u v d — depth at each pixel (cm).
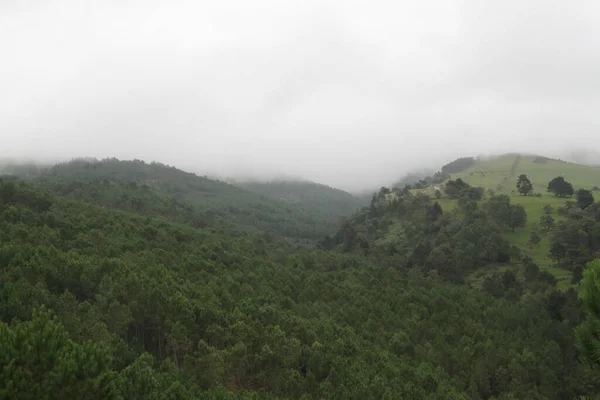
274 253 11156
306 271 9769
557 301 7850
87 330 3781
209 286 6241
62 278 4916
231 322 5138
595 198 15538
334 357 5019
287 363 4734
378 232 15100
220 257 8575
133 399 2627
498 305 8131
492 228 11669
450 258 10775
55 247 5856
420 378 5156
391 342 6341
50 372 1922
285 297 7050
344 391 4403
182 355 4816
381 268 10462
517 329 7112
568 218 11962
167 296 4866
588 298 1775
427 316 7612
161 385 3152
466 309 7838
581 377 5856
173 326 4384
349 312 7144
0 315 3562
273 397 4191
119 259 5794
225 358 4322
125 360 3800
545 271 9238
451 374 6103
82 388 1964
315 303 7344
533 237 11456
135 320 4641
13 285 3994
